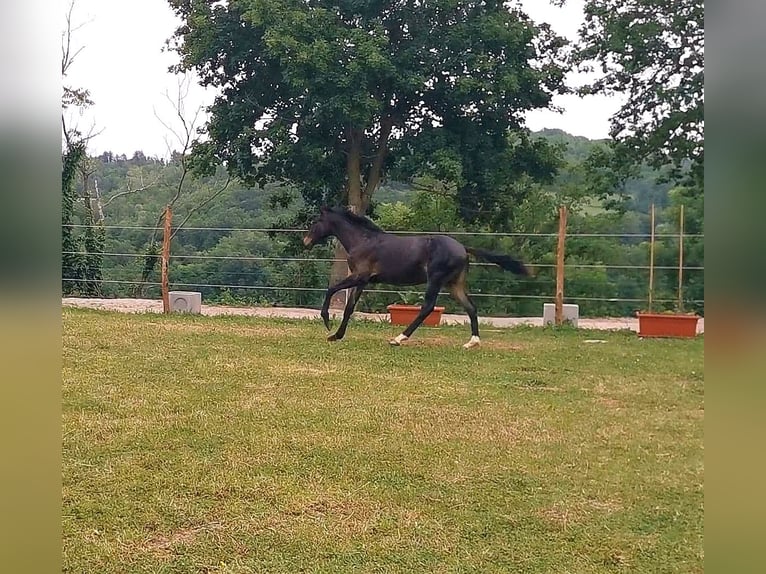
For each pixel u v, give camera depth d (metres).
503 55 12.98
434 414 4.93
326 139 13.59
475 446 4.24
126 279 17.62
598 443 4.31
